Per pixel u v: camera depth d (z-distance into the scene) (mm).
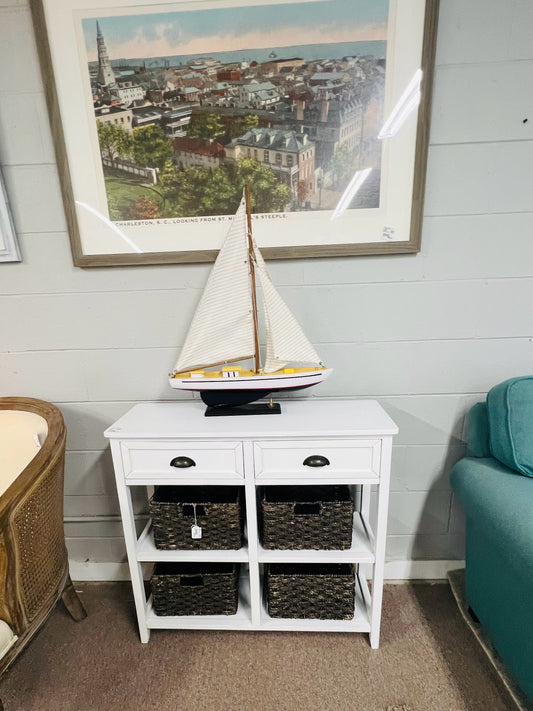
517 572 879
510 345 1284
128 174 1180
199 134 1144
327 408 1233
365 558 1146
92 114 1135
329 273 1244
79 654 1219
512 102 1102
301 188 1170
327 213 1186
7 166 1193
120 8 1056
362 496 1346
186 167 1170
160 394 1372
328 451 1080
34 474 1013
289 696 1078
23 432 1228
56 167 1189
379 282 1246
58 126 1138
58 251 1258
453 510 1428
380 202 1170
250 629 1212
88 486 1463
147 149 1159
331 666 1154
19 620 968
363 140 1128
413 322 1277
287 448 1078
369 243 1195
